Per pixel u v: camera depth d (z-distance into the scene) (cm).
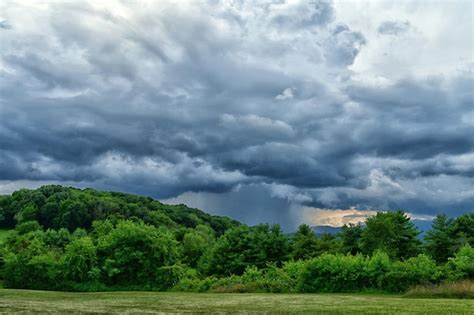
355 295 3272
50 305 2408
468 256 3725
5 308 2208
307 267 3819
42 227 12506
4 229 13788
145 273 5128
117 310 2102
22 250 5622
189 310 2084
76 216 13375
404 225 7175
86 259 5147
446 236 6831
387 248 6794
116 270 5062
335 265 3741
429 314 1773
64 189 15925
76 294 3616
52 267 5178
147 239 5191
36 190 15488
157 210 16200
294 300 2700
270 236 7081
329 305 2281
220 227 17675
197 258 8806
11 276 5247
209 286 4419
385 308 2052
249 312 1955
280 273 4250
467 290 2858
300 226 7656
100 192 16962
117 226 5466
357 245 7756
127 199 16612
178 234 9694
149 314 1894
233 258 6769
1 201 14812
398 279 3541
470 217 7138
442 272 3606
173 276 5112
